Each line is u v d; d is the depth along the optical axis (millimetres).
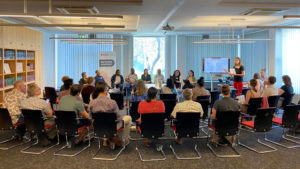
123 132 4246
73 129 3945
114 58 11812
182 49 13656
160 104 4051
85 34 12430
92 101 4016
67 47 12875
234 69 7223
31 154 3961
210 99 5965
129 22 9039
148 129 3785
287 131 5191
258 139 4527
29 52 8672
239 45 14031
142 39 14156
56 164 3598
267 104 5098
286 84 5852
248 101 5160
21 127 4516
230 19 8641
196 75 14039
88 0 5863
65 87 5195
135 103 4895
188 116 3785
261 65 11742
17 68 7719
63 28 10320
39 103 4180
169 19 8461
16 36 7547
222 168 3477
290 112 4262
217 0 5738
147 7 6457
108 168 3479
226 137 4293
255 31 12000
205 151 4109
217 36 13789
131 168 3482
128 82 9562
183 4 6133
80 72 13047
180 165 3578
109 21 8867
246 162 3672
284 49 10055
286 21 9031
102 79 9570
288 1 6109
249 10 6836
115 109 4000
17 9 6629
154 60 14250
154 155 3939
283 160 3734
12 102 4480
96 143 4496
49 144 4410
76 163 3637
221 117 3816
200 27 10531
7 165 3551
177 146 4344
